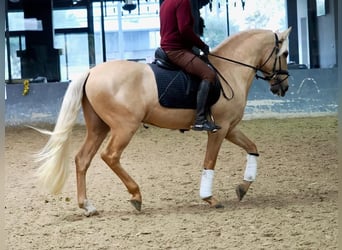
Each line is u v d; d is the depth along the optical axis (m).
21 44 21.47
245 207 8.26
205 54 8.24
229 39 8.67
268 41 8.80
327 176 10.24
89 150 8.14
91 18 21.72
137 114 7.90
